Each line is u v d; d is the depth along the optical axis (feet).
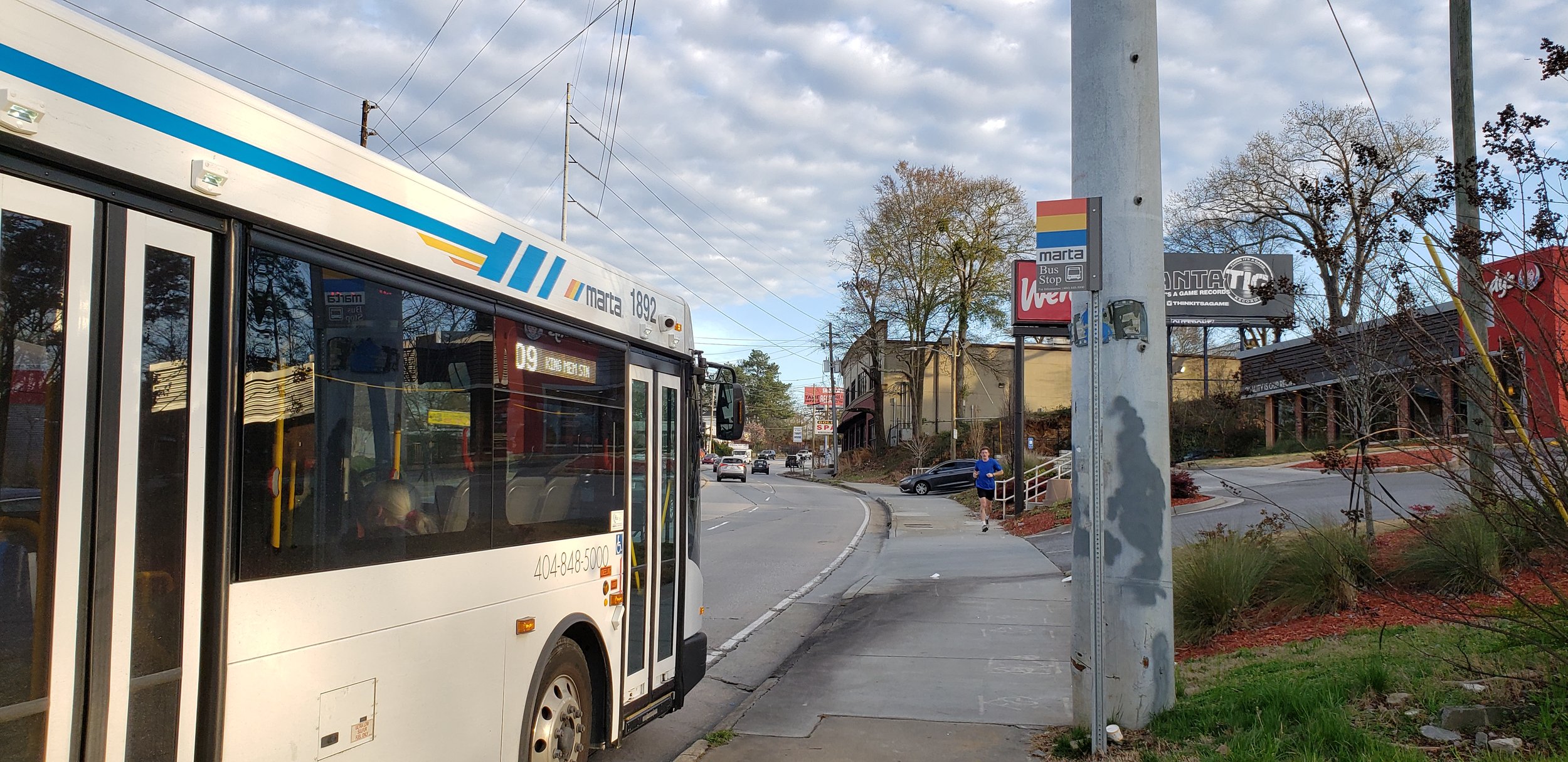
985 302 173.47
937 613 37.88
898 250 177.06
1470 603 25.22
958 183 174.60
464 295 14.74
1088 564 19.98
